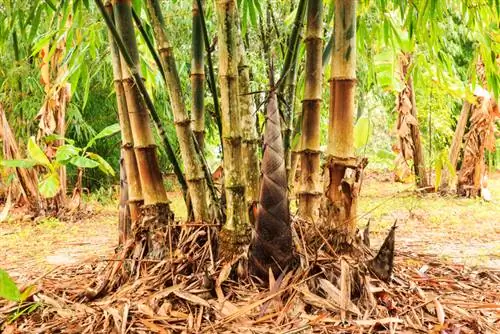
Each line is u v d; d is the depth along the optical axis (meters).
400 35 3.60
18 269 3.52
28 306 2.25
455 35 6.72
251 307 1.94
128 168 2.50
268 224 2.07
